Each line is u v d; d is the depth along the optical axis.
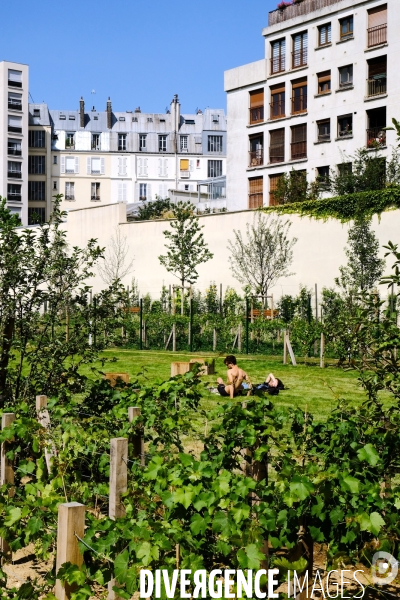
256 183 52.72
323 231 37.16
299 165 49.34
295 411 6.44
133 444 7.05
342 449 5.82
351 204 36.00
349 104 46.22
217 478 4.92
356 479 4.73
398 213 33.75
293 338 26.72
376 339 6.38
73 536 4.58
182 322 30.16
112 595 4.84
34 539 5.69
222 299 41.56
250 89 52.84
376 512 4.66
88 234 50.00
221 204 62.81
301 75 49.12
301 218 38.12
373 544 4.81
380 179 40.69
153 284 45.47
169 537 4.84
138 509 5.51
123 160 95.75
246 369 22.28
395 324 6.45
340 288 36.06
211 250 42.34
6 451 6.92
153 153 96.81
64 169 93.12
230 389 15.80
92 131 95.88
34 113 91.25
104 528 4.96
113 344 10.37
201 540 4.93
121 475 5.45
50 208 90.69
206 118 99.62
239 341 28.75
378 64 45.06
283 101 50.75
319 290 37.22
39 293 9.98
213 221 42.19
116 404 8.59
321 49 47.81
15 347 9.79
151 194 96.56
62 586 4.63
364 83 45.38
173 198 73.12
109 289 10.27
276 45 51.25
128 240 47.03
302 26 49.03
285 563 4.63
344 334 6.55
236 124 53.81
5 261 9.78
